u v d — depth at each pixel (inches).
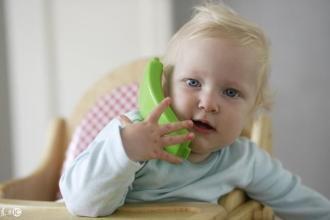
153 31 62.2
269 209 35.1
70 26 64.1
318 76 59.1
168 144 24.0
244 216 29.8
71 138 46.8
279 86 60.4
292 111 60.4
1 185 40.3
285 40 59.7
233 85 27.2
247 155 31.7
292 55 59.7
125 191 25.3
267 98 31.5
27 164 66.0
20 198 41.9
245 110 28.2
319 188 60.3
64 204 26.7
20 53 64.7
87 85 64.1
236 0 60.7
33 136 65.5
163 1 61.8
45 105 64.8
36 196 44.0
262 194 32.9
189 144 27.5
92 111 45.5
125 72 45.9
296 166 60.9
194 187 29.1
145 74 28.3
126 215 24.8
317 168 60.1
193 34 27.9
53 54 64.6
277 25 59.8
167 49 30.0
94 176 24.1
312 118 59.8
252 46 27.9
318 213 33.5
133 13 62.8
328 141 59.4
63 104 64.8
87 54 64.1
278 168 33.1
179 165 28.9
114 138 24.0
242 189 32.3
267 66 29.5
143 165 28.2
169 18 61.9
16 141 66.0
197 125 27.3
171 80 28.0
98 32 63.8
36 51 64.3
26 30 64.3
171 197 28.7
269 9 59.8
